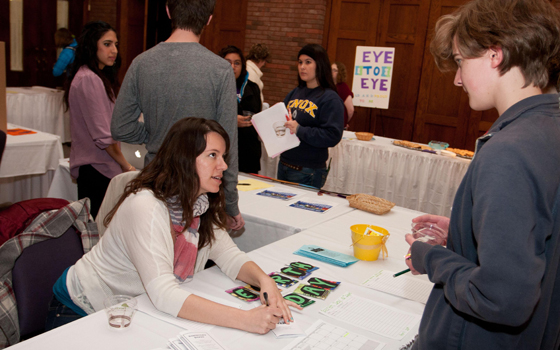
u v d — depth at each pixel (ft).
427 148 13.92
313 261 5.41
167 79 5.58
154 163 4.50
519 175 2.27
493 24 2.53
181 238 4.58
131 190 4.44
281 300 4.19
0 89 9.52
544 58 2.50
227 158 5.14
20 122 16.98
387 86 16.65
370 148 13.99
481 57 2.68
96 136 8.45
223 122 5.74
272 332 3.74
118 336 3.51
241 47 22.91
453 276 2.61
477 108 2.85
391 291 4.72
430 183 13.19
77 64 8.75
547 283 2.56
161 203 4.34
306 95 10.21
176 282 4.09
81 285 4.53
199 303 3.81
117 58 9.38
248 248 7.17
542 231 2.30
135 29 24.66
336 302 4.38
